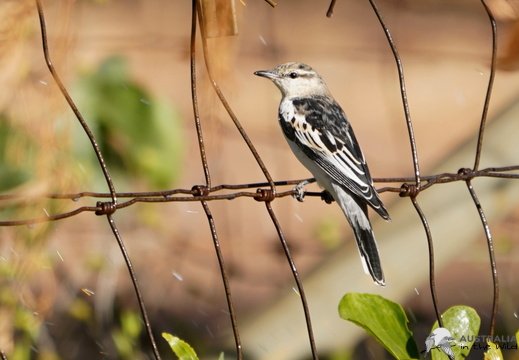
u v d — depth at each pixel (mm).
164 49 18672
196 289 14320
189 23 24750
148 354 13352
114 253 12805
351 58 24078
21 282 10594
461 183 12578
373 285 12766
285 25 28188
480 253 15539
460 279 16969
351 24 28703
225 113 20953
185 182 17781
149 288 14055
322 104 11555
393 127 24188
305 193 8617
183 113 19656
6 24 9734
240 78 21062
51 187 10508
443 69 26641
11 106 10203
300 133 11125
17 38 9820
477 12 27219
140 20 24484
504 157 12531
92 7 23703
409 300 16172
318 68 26703
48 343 11672
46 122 10383
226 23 7574
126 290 13844
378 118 24812
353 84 26094
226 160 20203
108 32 22938
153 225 12984
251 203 19406
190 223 17531
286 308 12680
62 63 10438
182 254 14773
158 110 11305
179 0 25953
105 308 12664
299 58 26484
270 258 16781
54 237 12086
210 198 7727
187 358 7285
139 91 11273
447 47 27078
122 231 13133
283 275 16188
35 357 12031
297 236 17922
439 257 12875
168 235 14008
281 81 12023
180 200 7602
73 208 11875
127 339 11734
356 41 27547
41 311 11070
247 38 24625
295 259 16844
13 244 10523
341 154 10727
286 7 29359
